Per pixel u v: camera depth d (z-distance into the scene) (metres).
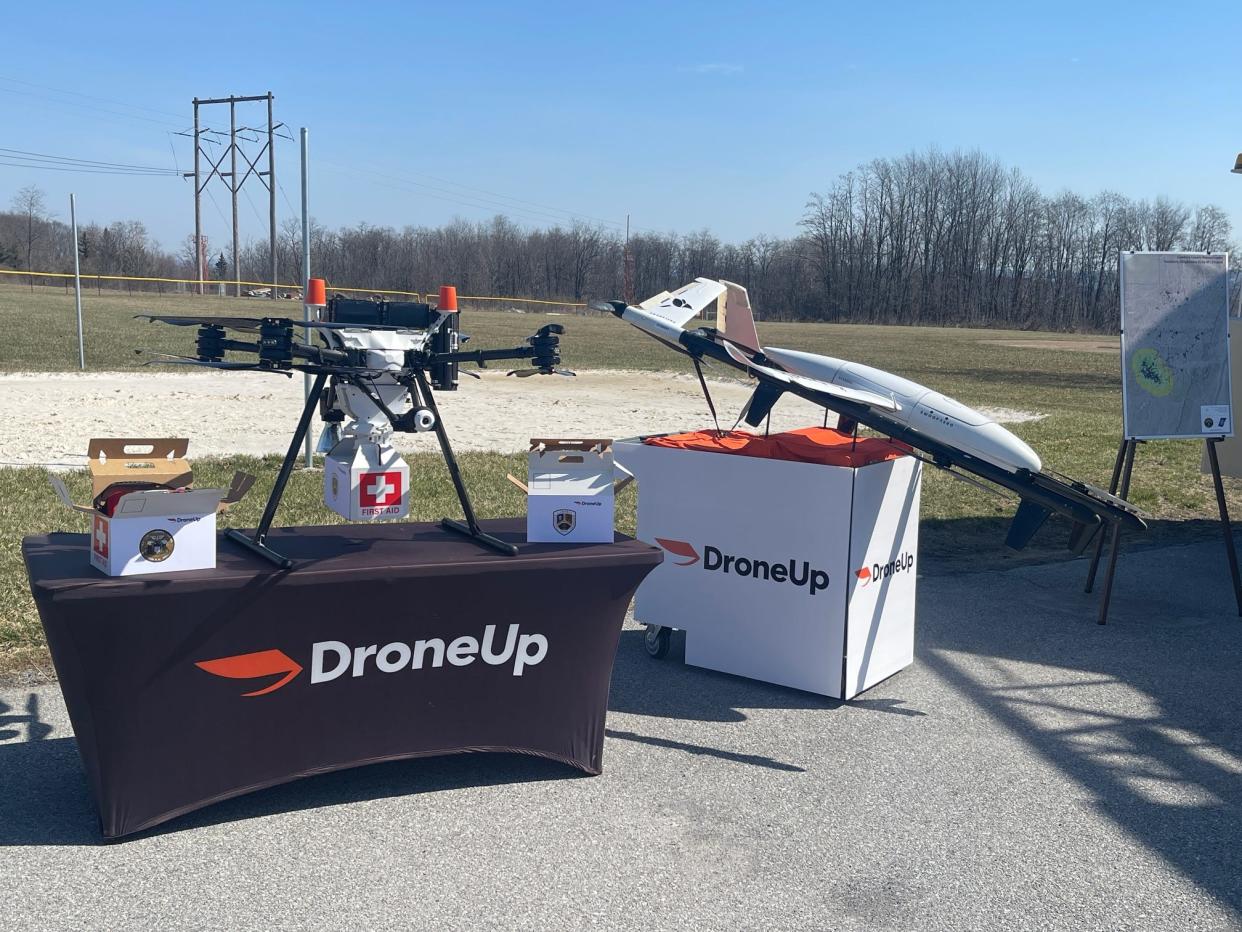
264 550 3.77
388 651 3.84
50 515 8.07
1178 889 3.52
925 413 5.66
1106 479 12.13
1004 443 5.48
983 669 5.77
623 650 5.98
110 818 3.50
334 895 3.30
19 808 3.76
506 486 9.99
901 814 4.02
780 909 3.32
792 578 5.27
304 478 9.92
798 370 6.32
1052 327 98.88
